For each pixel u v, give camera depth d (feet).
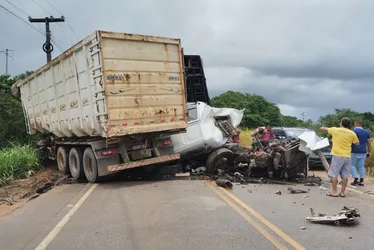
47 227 20.94
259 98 153.07
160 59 35.35
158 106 35.12
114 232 19.53
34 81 48.26
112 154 34.76
